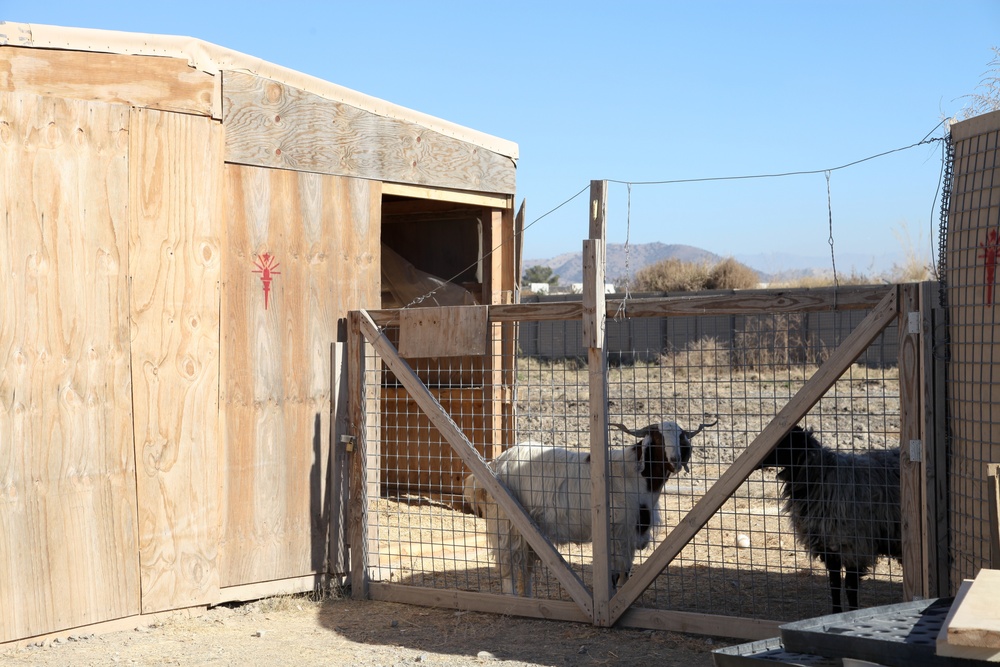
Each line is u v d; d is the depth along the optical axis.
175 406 6.68
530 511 6.88
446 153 9.32
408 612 6.95
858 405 15.84
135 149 6.49
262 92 7.27
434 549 8.41
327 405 7.62
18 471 5.96
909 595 5.39
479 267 10.66
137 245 6.50
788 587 7.27
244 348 7.11
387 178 8.46
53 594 6.10
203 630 6.48
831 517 6.05
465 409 10.36
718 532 8.99
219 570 6.91
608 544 6.36
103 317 6.34
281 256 7.39
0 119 5.91
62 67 6.21
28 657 5.84
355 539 7.38
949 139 5.29
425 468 10.63
